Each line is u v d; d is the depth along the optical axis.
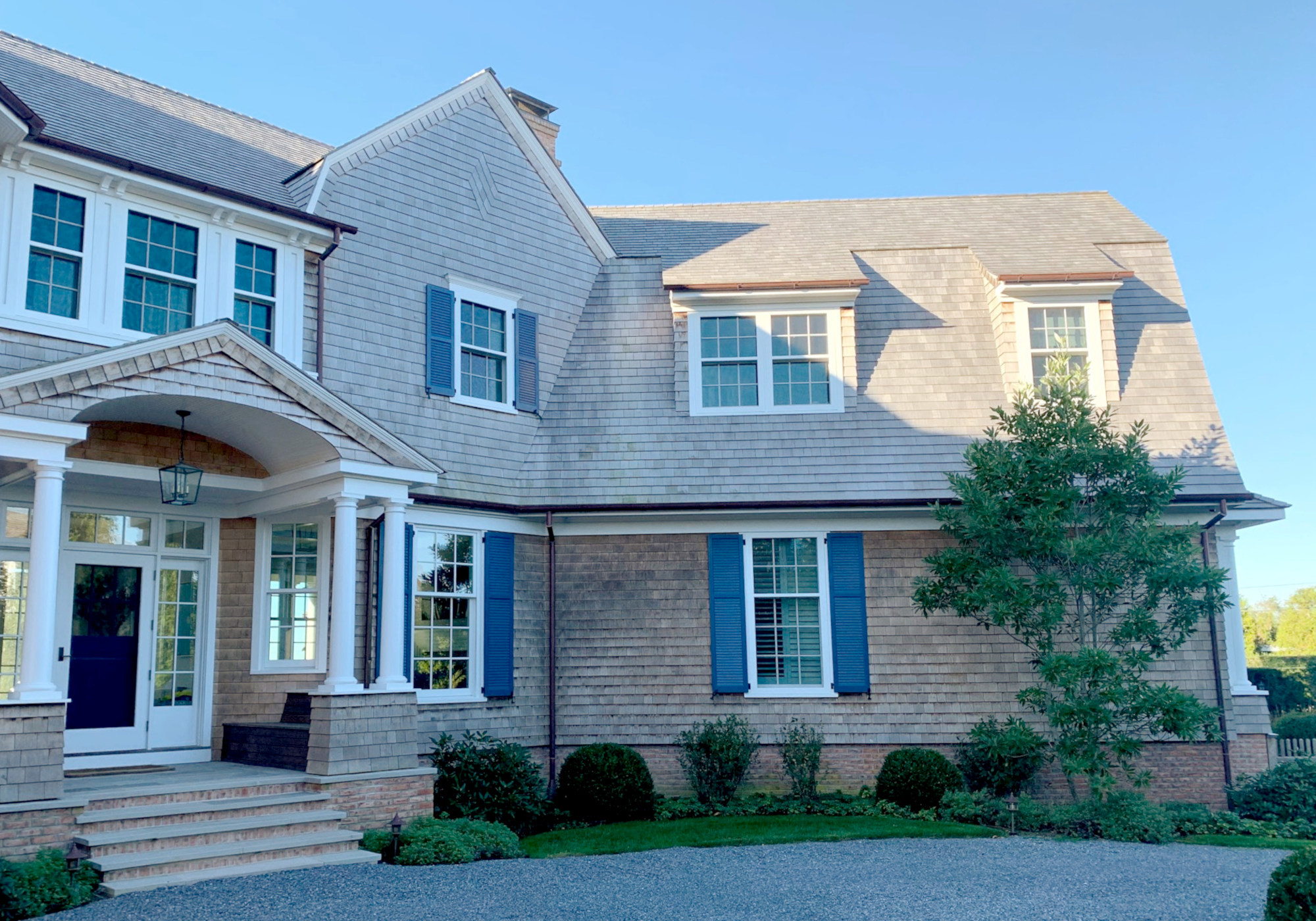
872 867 9.94
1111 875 9.58
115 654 12.30
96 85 13.98
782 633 15.04
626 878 9.41
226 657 13.12
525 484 15.42
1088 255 17.02
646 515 15.12
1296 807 13.57
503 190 16.36
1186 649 14.84
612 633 14.98
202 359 10.63
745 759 13.98
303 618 13.23
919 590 13.91
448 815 12.05
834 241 18.19
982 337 16.72
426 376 14.64
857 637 14.80
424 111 15.33
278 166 14.91
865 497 15.02
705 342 16.34
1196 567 13.16
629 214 19.78
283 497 12.70
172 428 12.13
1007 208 19.67
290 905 8.09
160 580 12.80
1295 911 6.29
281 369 11.19
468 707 13.98
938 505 14.02
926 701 14.66
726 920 7.75
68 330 11.15
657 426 15.87
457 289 15.36
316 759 11.21
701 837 11.62
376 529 13.45
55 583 9.48
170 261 12.30
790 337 16.27
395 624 12.14
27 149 10.86
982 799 13.30
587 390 16.34
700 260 17.23
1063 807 12.94
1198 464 15.17
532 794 12.97
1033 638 14.65
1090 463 13.30
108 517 12.45
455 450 14.73
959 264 17.67
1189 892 8.78
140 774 11.50
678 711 14.71
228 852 9.44
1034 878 9.39
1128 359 16.33
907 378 16.20
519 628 14.84
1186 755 14.65
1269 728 14.98
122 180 11.70
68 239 11.39
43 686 9.21
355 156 14.43
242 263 13.04
